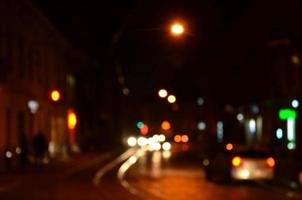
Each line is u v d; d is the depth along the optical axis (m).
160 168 42.88
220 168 30.31
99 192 25.17
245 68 57.81
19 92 42.69
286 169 36.00
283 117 42.03
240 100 59.94
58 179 32.25
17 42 42.34
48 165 44.00
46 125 51.91
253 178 28.88
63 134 60.53
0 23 37.50
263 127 53.38
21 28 43.31
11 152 38.88
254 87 55.47
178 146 94.69
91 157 57.84
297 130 43.53
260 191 26.27
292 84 44.88
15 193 24.31
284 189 27.22
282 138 47.06
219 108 64.38
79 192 25.06
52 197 22.77
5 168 37.06
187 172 38.75
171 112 120.44
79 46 69.62
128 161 52.09
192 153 68.75
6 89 38.94
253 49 54.91
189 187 28.16
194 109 109.94
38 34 49.31
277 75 48.69
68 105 63.69
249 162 28.89
